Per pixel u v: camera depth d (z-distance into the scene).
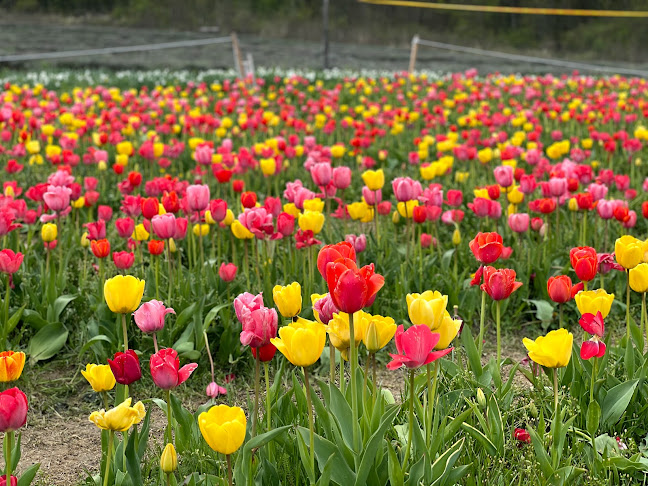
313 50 32.94
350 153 9.33
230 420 2.18
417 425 2.54
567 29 48.66
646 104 11.66
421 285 4.75
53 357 4.32
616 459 2.83
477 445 2.96
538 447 2.62
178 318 4.20
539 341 2.56
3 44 31.52
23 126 9.55
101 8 45.88
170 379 2.30
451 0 49.75
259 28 44.50
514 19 49.44
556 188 5.35
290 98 16.66
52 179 5.37
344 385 2.72
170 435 2.51
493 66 28.86
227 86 15.84
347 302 2.14
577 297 2.91
